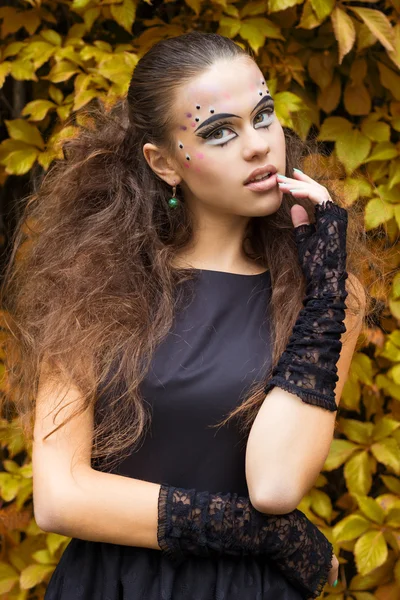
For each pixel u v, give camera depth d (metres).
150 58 1.94
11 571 2.89
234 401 1.83
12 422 2.75
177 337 1.89
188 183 1.92
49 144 2.80
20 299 2.17
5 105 3.18
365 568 2.59
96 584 1.87
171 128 1.90
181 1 2.94
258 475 1.72
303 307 1.90
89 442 1.85
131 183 2.09
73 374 1.86
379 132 2.77
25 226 2.38
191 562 1.81
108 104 2.58
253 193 1.86
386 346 2.77
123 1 2.72
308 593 1.86
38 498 1.79
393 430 2.75
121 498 1.74
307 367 1.75
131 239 2.03
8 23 2.86
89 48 2.76
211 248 2.01
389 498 2.72
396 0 2.74
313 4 2.60
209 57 1.87
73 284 1.99
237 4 2.82
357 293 1.98
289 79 2.78
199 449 1.84
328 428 1.76
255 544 1.75
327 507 2.78
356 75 2.80
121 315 1.92
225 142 1.85
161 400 1.83
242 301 1.95
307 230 1.89
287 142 2.30
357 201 2.66
